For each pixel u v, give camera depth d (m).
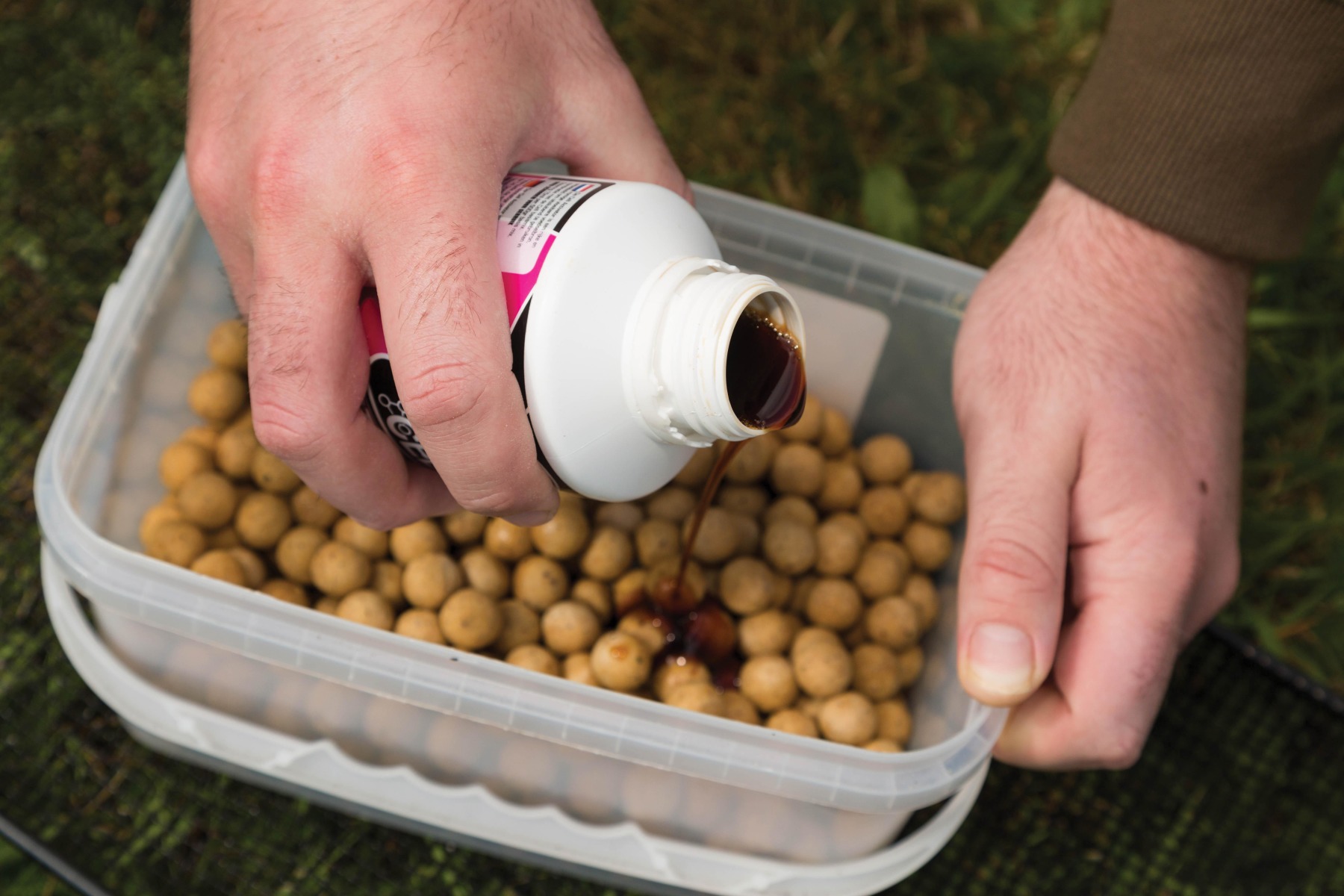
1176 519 0.66
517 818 0.67
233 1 0.61
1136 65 0.67
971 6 0.90
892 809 0.63
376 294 0.60
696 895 0.69
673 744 0.62
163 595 0.63
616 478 0.60
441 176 0.59
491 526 0.71
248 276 0.63
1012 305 0.69
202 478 0.70
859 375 0.74
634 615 0.70
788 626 0.70
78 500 0.66
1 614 0.75
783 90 0.88
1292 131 0.66
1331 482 0.82
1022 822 0.75
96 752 0.73
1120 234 0.69
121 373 0.67
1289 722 0.77
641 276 0.59
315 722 0.67
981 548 0.65
